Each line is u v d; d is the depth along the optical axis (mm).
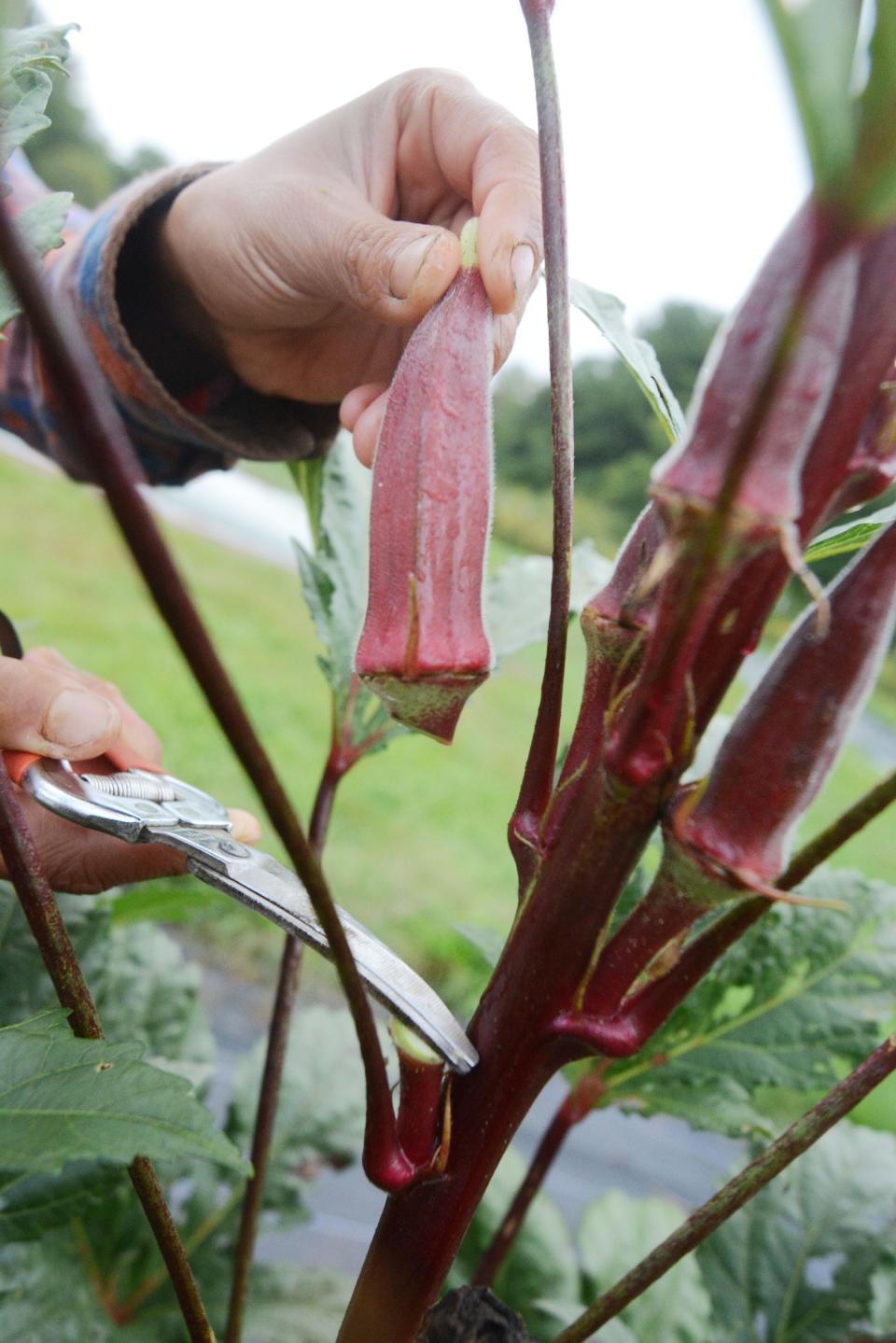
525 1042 207
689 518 149
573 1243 624
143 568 135
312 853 170
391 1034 209
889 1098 912
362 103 347
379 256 288
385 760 1745
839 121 108
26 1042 198
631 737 174
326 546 406
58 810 264
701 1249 380
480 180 303
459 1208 212
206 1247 413
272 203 352
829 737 172
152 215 423
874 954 362
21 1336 365
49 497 2734
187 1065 425
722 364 148
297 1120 435
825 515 167
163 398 412
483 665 204
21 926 353
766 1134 352
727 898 181
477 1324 215
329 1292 416
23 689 273
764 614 171
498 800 1728
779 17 103
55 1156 177
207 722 1582
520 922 206
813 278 117
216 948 1009
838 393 159
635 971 198
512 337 277
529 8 207
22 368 495
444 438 207
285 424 433
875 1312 358
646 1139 793
